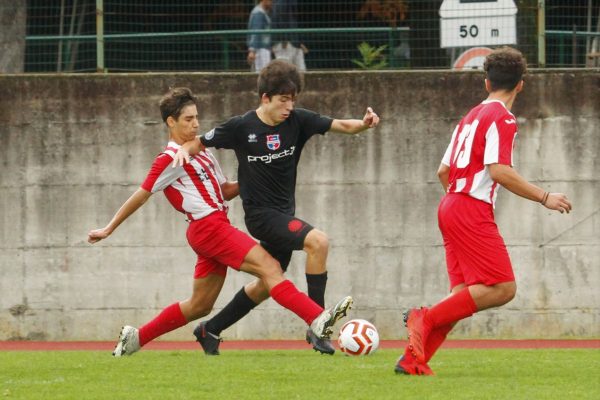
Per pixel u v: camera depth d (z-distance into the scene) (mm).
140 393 20859
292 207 27078
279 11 46062
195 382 22484
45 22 47406
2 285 41250
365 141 40938
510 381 22344
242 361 27125
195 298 28250
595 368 25406
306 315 25875
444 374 23719
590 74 40656
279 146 26375
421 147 40844
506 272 22078
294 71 26094
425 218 40875
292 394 20391
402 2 48406
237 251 26484
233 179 41062
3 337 41219
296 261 40875
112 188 41219
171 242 41188
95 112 41188
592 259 40688
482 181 22172
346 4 47219
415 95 40781
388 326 40875
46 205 41219
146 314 41188
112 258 41219
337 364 26016
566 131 40688
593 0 44719
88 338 41188
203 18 48188
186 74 40938
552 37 43781
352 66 46062
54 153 41219
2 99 41188
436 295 40875
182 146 26766
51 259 41250
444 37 41844
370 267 40906
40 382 22781
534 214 40719
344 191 40969
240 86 40844
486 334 40781
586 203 40688
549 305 40719
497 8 41438
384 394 20188
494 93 22812
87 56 44500
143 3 46812
